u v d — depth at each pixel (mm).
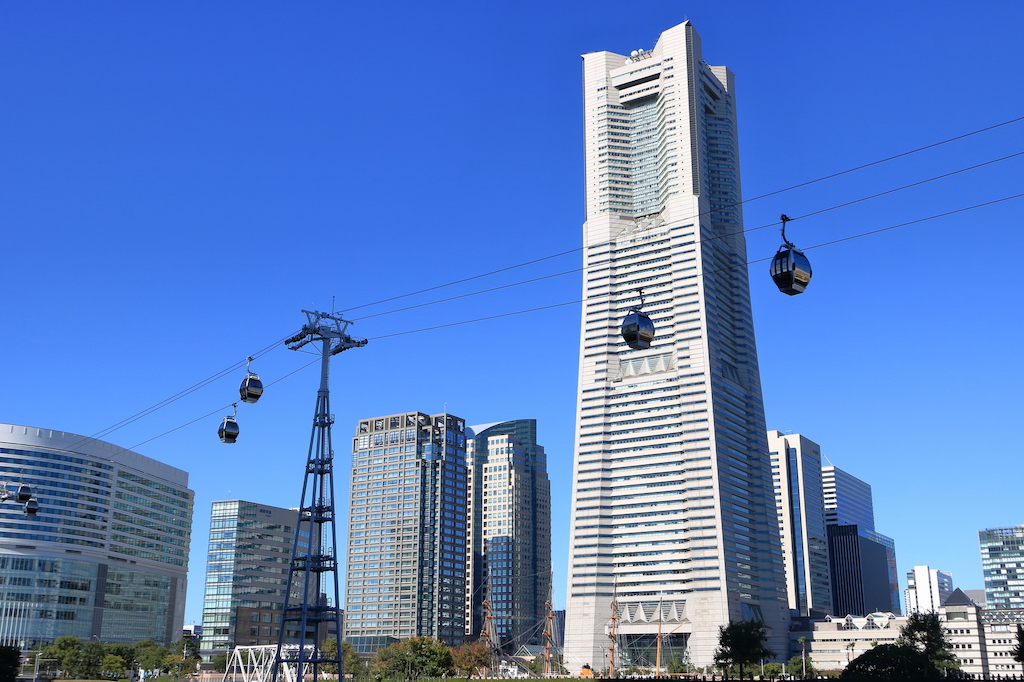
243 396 88188
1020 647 178125
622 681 182750
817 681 172125
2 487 97062
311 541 99875
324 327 104812
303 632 96312
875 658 175125
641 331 63062
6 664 164625
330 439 103500
